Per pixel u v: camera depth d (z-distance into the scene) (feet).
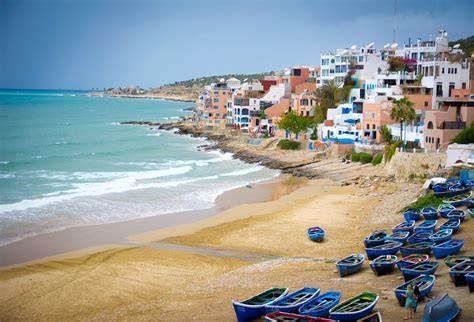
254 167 371.76
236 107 571.69
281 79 599.16
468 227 178.40
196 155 433.48
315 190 284.00
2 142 488.44
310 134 426.92
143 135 587.68
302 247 180.45
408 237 171.63
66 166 361.10
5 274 155.63
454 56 390.42
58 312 130.82
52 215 225.15
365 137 365.61
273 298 119.85
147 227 209.36
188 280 150.82
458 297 112.27
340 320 104.22
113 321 123.34
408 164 278.67
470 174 236.84
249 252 176.35
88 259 168.96
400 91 383.04
